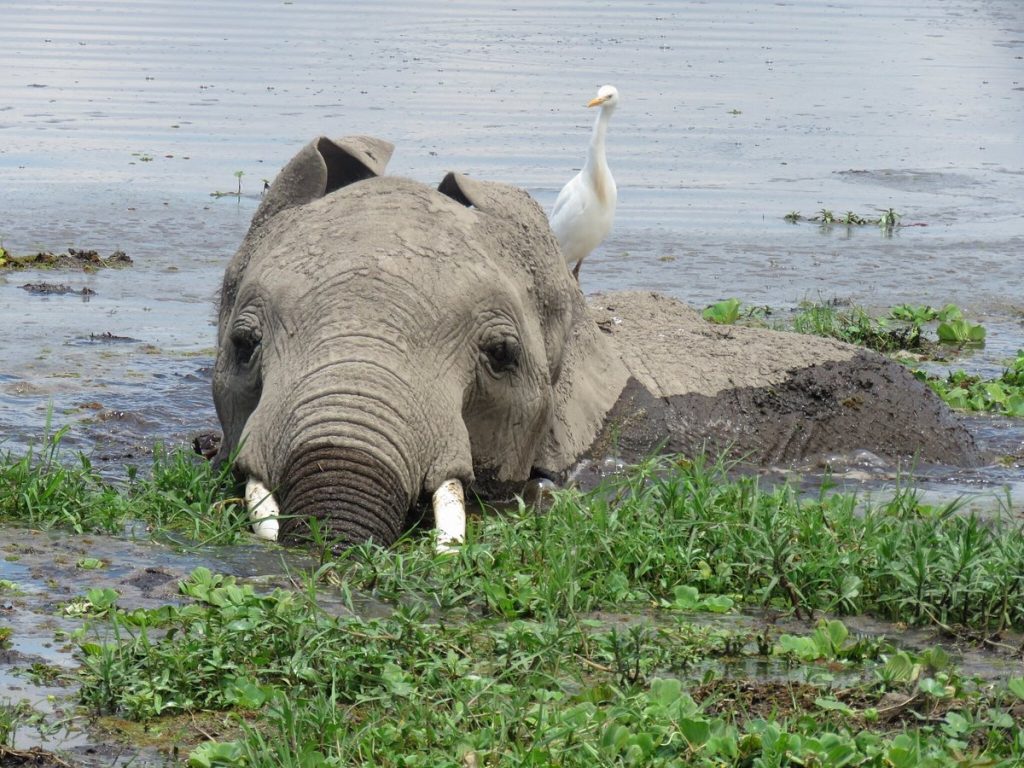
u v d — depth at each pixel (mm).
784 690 12570
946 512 17031
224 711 11828
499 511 18203
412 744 11203
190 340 27625
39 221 37875
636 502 17109
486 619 14055
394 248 17734
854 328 30234
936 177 49719
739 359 22844
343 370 16453
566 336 20203
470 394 17812
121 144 48500
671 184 46500
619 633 13781
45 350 26078
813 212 43844
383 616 13977
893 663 12891
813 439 22234
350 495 15648
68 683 12148
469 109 56656
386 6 92000
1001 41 86188
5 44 70062
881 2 105438
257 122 52844
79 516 16719
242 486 17281
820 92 65875
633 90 63562
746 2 102938
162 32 76562
